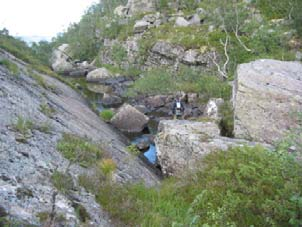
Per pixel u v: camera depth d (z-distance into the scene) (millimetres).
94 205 5945
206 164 7879
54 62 60281
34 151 7098
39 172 6199
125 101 30938
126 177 8453
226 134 13289
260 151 6859
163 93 30531
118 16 64750
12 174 5664
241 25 41344
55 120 11117
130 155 12195
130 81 44844
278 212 5074
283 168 5562
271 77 12977
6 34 33438
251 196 5730
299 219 4938
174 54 43406
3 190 5027
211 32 42719
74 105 18625
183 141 10898
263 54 34094
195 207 6117
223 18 41219
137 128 20547
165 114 25969
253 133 11992
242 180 6137
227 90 26406
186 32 46094
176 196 7176
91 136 11914
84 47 68312
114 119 20766
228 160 6914
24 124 8367
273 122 11625
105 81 45281
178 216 6086
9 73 14359
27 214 4691
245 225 5289
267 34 36375
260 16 43406
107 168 7523
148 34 52312
